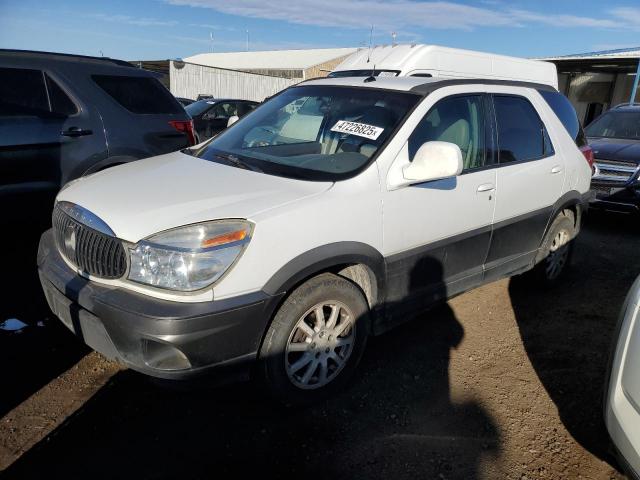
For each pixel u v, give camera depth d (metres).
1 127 4.36
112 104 5.10
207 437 2.63
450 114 3.49
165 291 2.34
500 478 2.48
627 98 21.22
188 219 2.44
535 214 4.15
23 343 3.37
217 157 3.43
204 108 12.62
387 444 2.65
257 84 24.31
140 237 2.41
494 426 2.84
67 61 4.93
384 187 2.97
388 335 3.78
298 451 2.57
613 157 7.25
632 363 2.13
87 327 2.55
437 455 2.60
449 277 3.54
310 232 2.63
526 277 4.72
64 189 3.20
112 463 2.42
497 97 3.92
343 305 2.87
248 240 2.44
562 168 4.36
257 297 2.46
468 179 3.49
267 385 2.68
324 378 2.90
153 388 2.99
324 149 3.29
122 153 5.09
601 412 2.39
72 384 2.98
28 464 2.38
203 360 2.37
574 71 21.97
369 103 3.45
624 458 2.09
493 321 4.10
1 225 4.52
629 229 7.36
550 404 3.05
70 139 4.76
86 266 2.63
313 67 36.78
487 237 3.73
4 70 4.52
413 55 8.36
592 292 4.81
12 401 2.80
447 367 3.39
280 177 2.97
